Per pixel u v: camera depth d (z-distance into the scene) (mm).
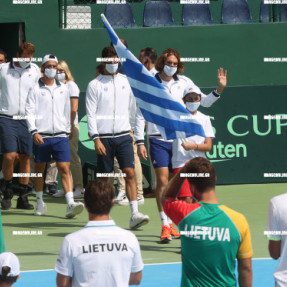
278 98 37844
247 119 37656
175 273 20969
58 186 36469
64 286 12562
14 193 36375
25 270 21516
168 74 24922
